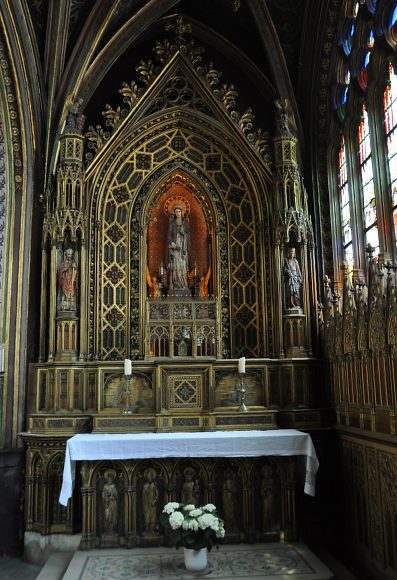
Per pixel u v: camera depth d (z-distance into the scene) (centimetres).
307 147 1321
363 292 1013
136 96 1262
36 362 1173
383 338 833
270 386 1141
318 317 1184
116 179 1278
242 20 1324
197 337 1183
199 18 1356
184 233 1275
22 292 1167
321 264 1253
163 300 1204
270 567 855
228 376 1139
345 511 1015
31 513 1052
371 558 882
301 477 1042
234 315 1253
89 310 1194
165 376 1088
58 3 1160
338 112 1254
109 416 1055
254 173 1282
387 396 822
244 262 1273
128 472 978
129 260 1253
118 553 933
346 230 1213
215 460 993
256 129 1366
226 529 978
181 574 829
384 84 1036
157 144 1310
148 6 1238
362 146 1134
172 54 1270
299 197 1209
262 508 987
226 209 1292
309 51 1301
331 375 1097
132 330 1227
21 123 1198
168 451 959
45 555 1016
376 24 1053
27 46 1163
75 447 947
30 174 1216
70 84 1242
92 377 1126
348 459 1002
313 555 909
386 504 824
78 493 1035
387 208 1005
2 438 1112
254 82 1384
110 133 1249
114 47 1268
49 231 1176
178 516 841
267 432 1016
